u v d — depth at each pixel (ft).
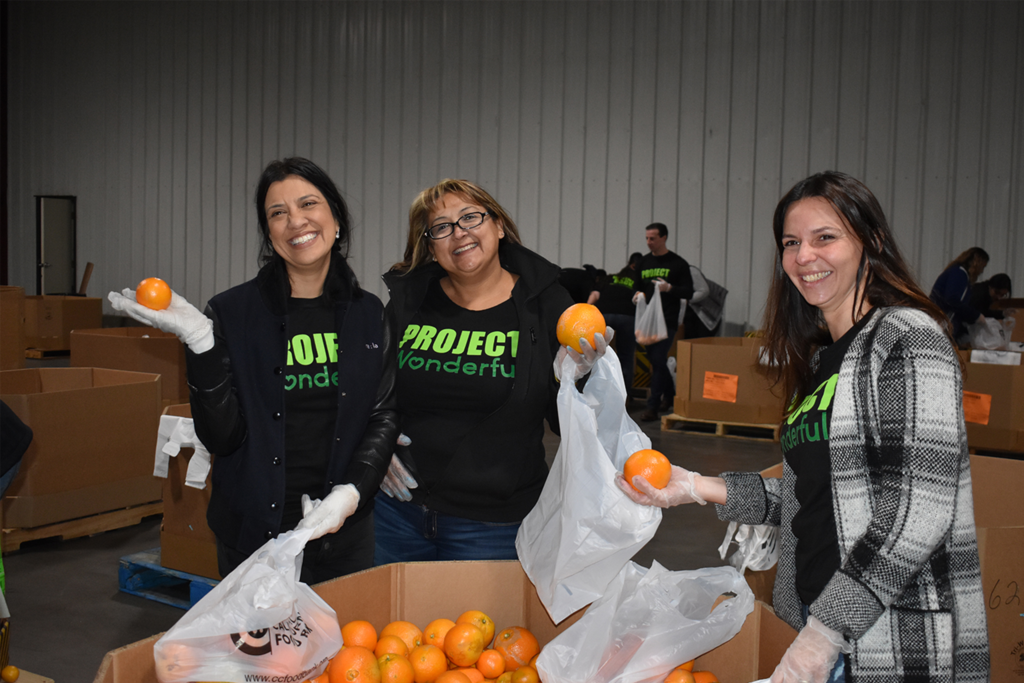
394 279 6.26
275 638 3.88
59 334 31.71
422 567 5.05
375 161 30.45
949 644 3.61
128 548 11.60
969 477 3.71
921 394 3.51
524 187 28.07
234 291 5.44
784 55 24.43
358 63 30.42
